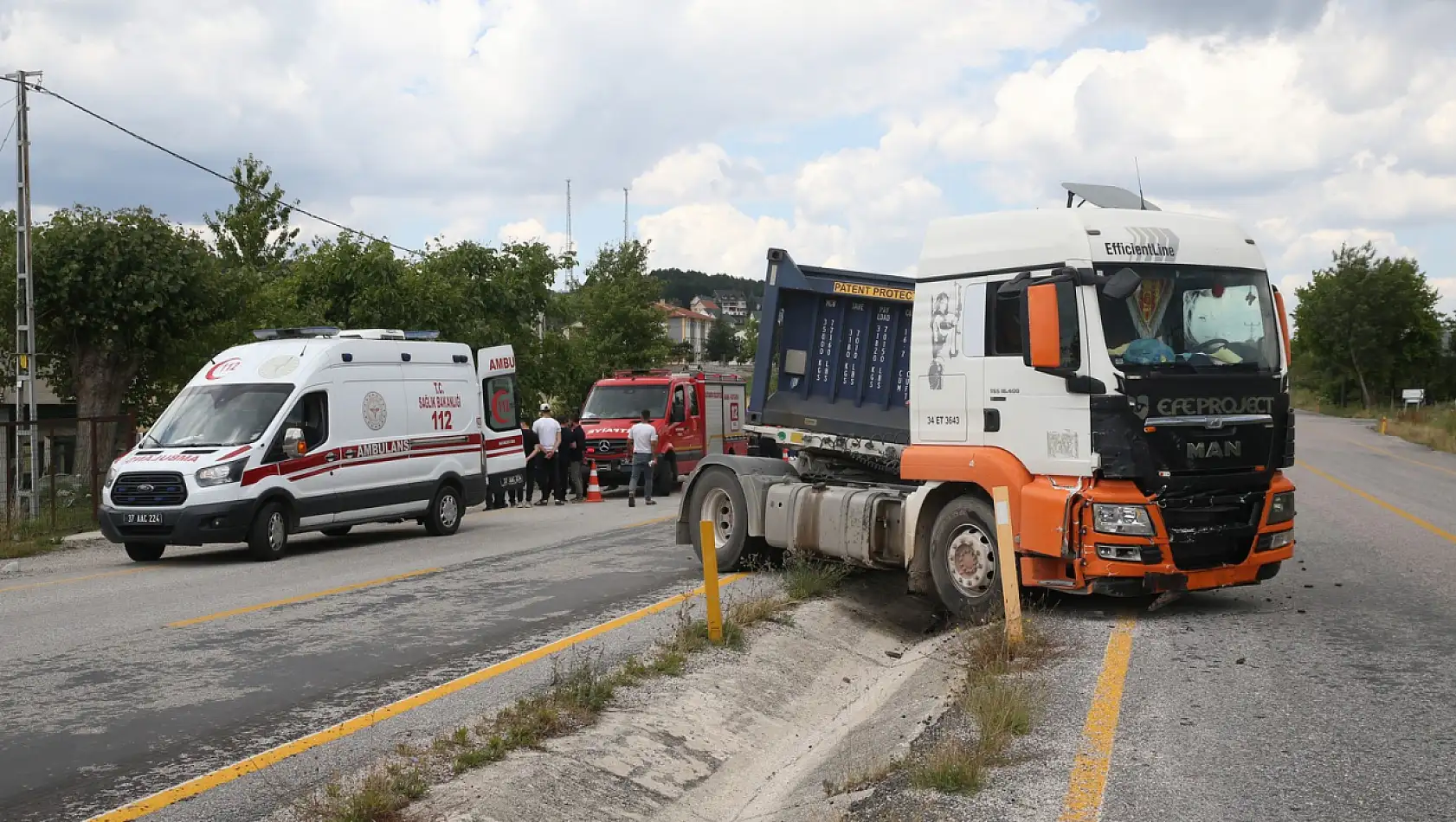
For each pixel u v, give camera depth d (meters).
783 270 12.16
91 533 18.00
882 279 11.57
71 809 5.34
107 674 7.98
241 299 24.23
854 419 11.67
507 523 19.05
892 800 5.22
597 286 45.75
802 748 6.93
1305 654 7.70
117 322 22.05
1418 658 7.51
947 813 4.98
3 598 11.47
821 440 11.94
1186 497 8.88
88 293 21.64
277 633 9.36
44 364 22.59
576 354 35.41
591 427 25.19
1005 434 9.34
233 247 45.06
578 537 16.12
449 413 17.67
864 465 11.95
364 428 16.05
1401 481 23.73
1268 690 6.78
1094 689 6.91
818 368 12.03
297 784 5.64
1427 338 75.56
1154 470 8.67
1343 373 77.50
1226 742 5.81
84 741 6.42
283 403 14.92
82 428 22.08
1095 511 8.72
